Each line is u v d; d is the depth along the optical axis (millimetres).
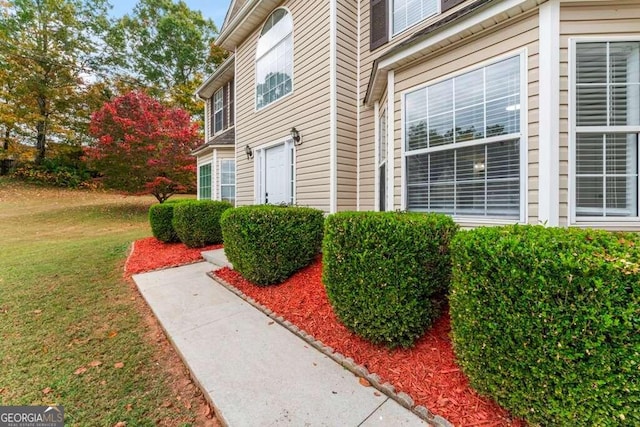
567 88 2652
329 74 5551
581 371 1398
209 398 2021
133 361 2561
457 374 2109
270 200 7297
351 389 2100
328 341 2693
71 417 1926
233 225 4223
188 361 2441
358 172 5992
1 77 14938
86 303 3799
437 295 2529
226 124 11312
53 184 17766
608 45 2635
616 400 1338
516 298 1567
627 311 1304
